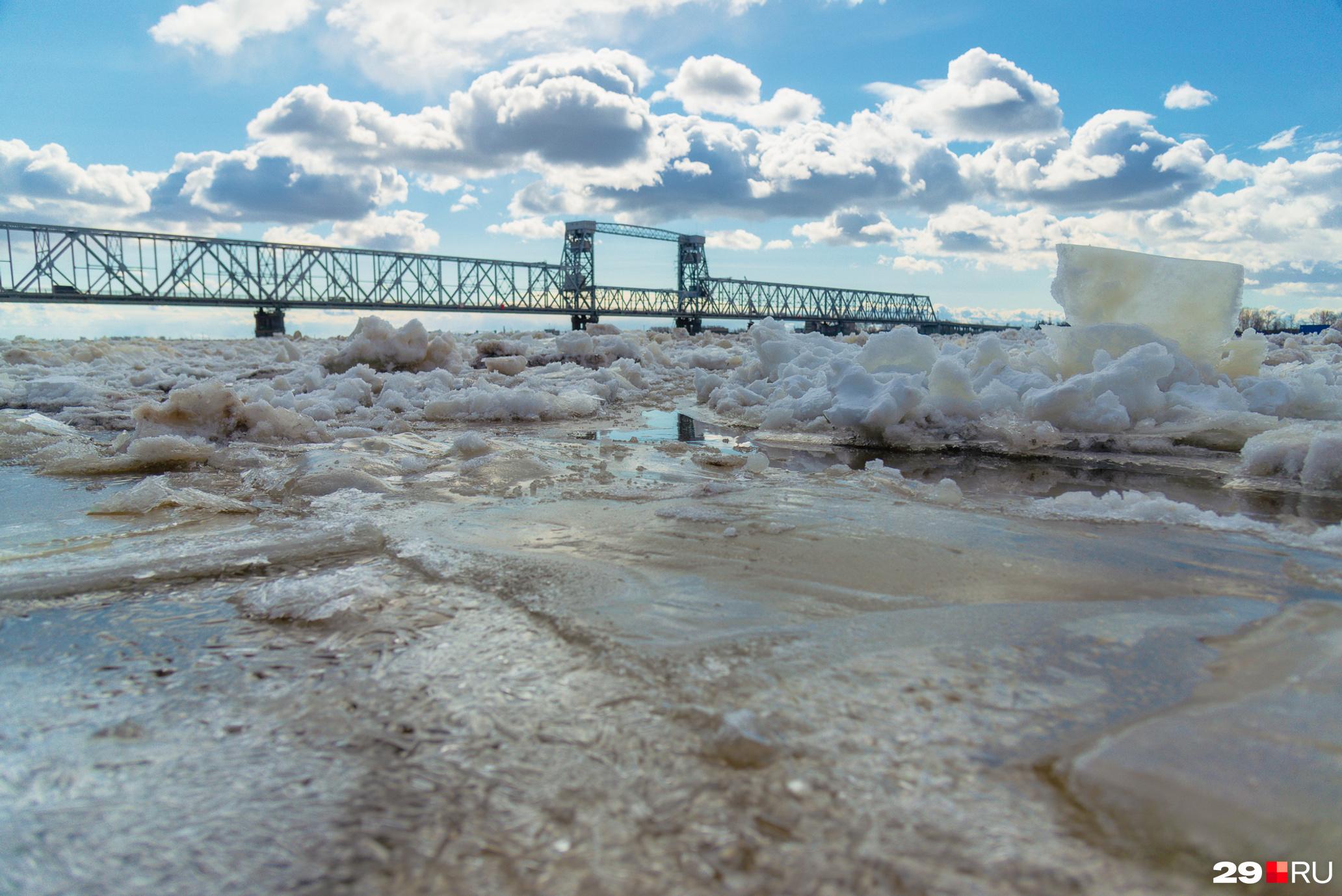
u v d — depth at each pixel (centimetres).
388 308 5622
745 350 1816
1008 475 427
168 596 208
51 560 243
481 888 94
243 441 552
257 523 300
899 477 389
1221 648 166
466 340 2162
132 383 1087
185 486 392
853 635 175
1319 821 99
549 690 147
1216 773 111
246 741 129
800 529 279
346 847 101
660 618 186
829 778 115
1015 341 1443
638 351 1479
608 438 601
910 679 150
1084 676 152
